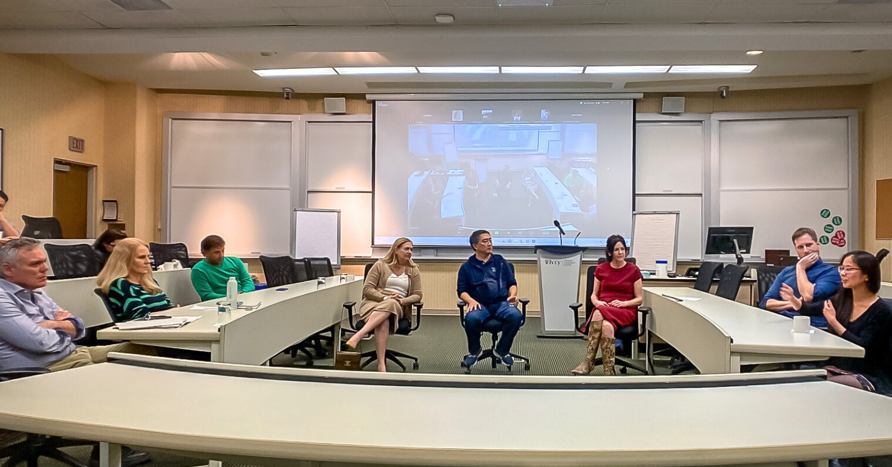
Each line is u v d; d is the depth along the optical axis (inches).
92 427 42.5
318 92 267.6
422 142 262.7
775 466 41.4
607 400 50.9
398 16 172.9
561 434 41.8
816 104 250.1
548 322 201.3
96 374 57.9
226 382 55.8
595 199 257.0
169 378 56.9
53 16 173.9
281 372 58.4
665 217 223.8
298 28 180.9
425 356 167.9
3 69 205.5
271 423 43.8
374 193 263.9
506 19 174.1
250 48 190.5
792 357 81.0
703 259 253.3
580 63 217.6
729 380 57.3
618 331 138.8
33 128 217.9
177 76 242.8
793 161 249.8
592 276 156.1
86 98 243.8
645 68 223.1
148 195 264.1
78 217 244.4
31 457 77.4
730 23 173.0
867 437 40.9
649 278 191.5
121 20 177.3
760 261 250.8
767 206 251.3
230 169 268.1
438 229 262.8
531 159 259.1
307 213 246.7
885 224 232.2
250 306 105.1
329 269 191.9
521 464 38.0
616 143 256.1
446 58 213.9
